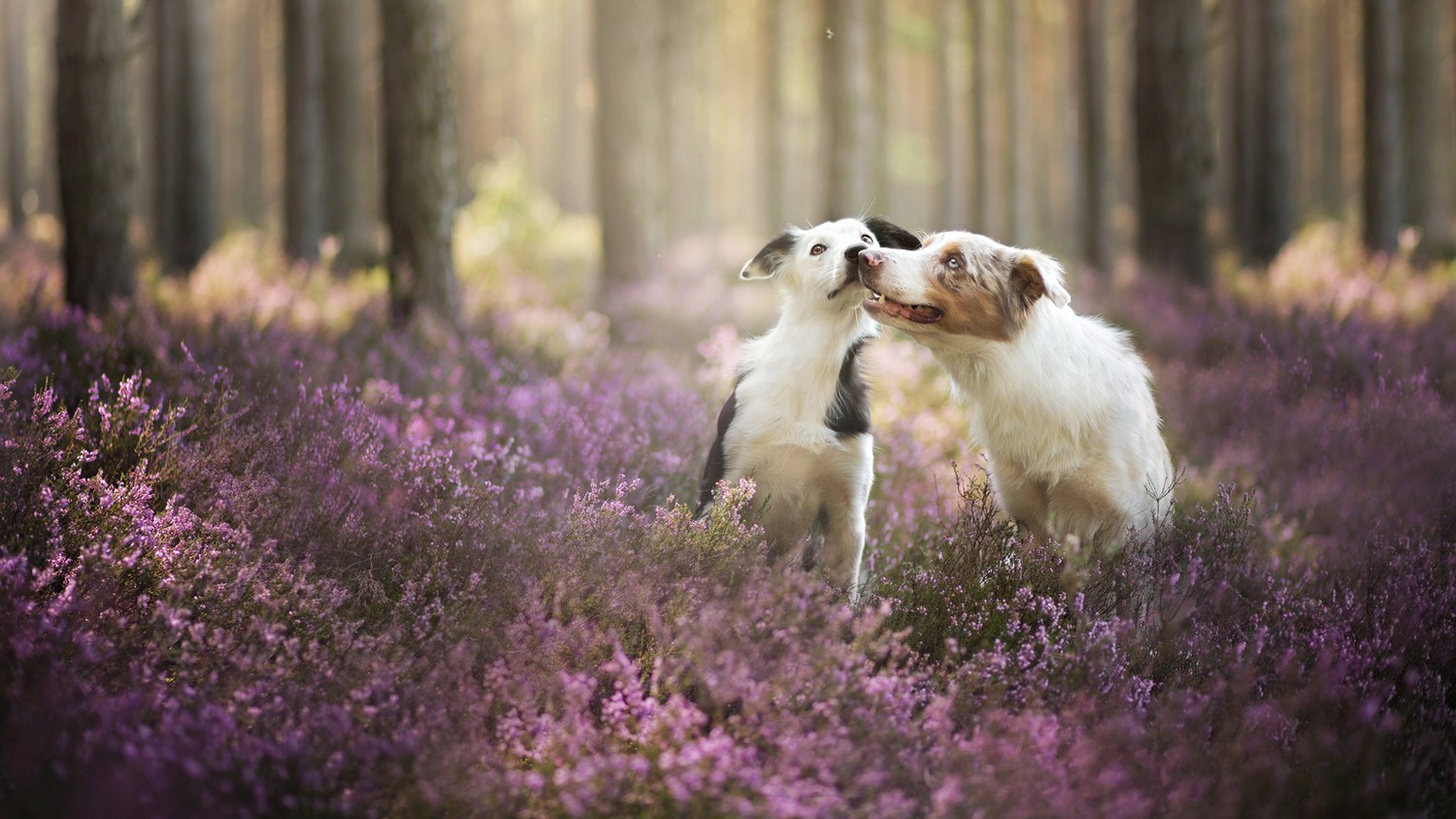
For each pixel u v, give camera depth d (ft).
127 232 31.60
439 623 11.93
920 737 10.38
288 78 58.08
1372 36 59.11
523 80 148.77
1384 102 58.95
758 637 11.29
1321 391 24.38
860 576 16.69
